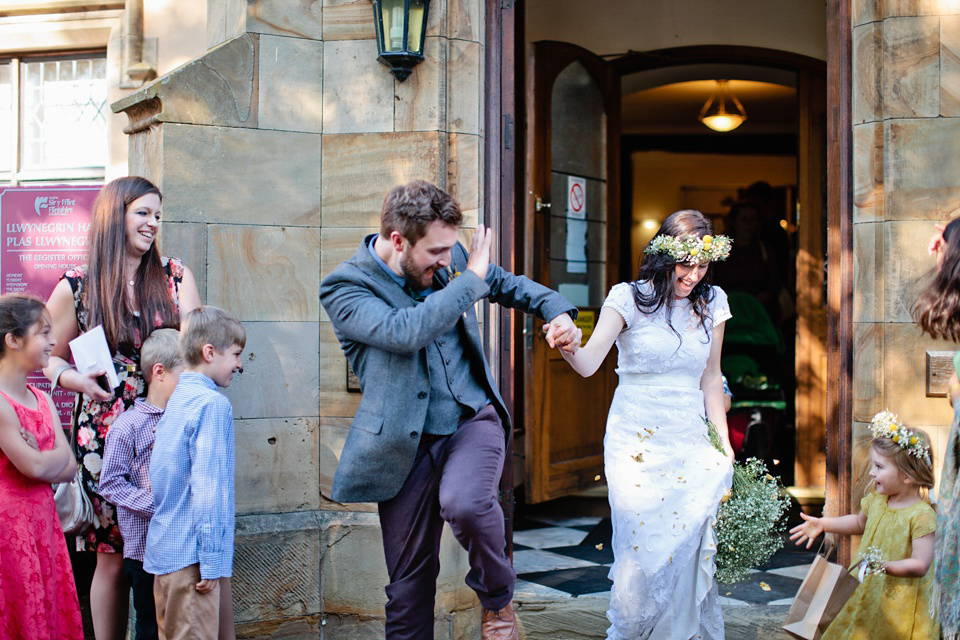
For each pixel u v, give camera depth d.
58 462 3.11
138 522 3.28
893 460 3.31
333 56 4.11
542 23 6.85
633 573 3.27
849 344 3.95
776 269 9.50
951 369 3.72
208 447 3.11
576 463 6.05
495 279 2.87
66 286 3.44
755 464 3.49
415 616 2.83
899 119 3.77
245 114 4.02
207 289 3.97
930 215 3.77
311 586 4.02
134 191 3.43
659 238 3.31
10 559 3.01
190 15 4.99
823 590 3.24
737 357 7.79
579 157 6.38
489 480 2.66
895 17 3.78
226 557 3.14
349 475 2.69
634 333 3.37
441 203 2.55
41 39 5.15
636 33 6.81
